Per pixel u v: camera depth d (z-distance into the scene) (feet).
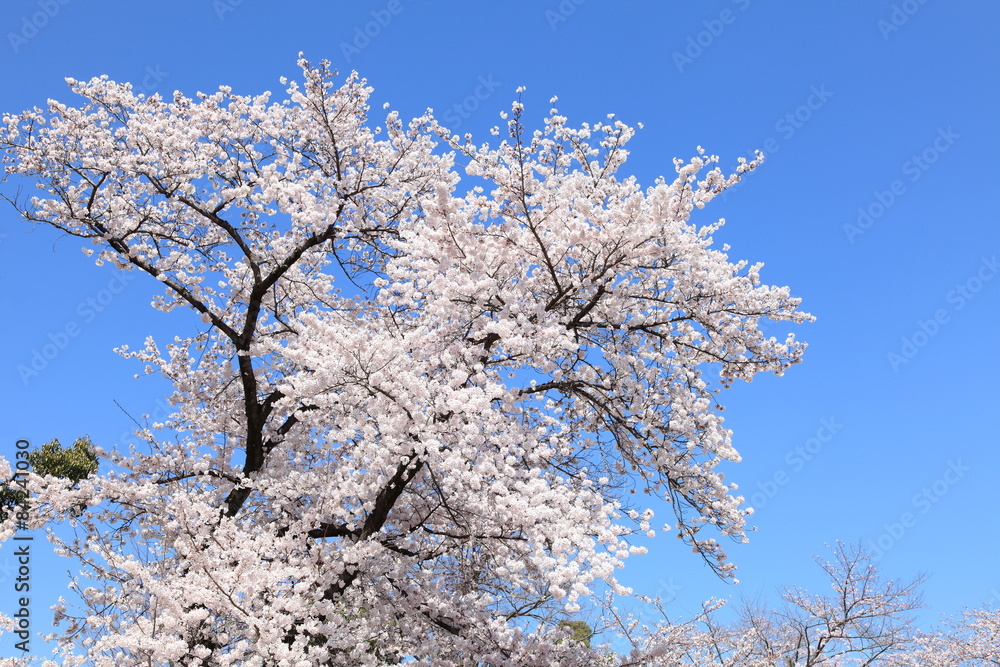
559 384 27.04
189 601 20.07
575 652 25.90
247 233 33.99
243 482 26.86
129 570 20.42
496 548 26.32
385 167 33.53
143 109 31.86
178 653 18.76
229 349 36.47
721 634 39.75
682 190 24.13
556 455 27.02
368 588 26.48
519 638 26.09
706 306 27.30
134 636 18.79
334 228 32.60
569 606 19.74
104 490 26.61
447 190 23.90
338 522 28.40
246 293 34.96
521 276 27.68
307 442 33.09
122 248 30.35
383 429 22.63
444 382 25.91
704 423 25.21
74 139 30.68
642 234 23.34
